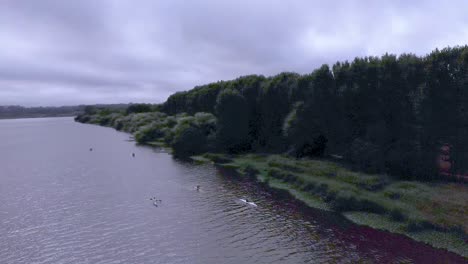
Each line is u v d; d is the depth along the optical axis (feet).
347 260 115.24
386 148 202.49
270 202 174.60
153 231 139.33
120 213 159.63
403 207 146.10
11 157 318.86
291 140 259.39
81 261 115.03
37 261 115.03
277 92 296.10
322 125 244.63
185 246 126.21
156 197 183.93
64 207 168.04
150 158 306.35
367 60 231.50
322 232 137.69
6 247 124.98
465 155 178.19
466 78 178.91
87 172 247.50
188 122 349.41
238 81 372.99
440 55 188.96
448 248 119.96
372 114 218.38
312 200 174.09
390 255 118.01
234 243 128.67
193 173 241.96
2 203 174.29
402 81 205.98
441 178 181.16
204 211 162.20
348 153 225.56
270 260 115.85
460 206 139.64
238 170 249.55
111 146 390.83
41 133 607.37
